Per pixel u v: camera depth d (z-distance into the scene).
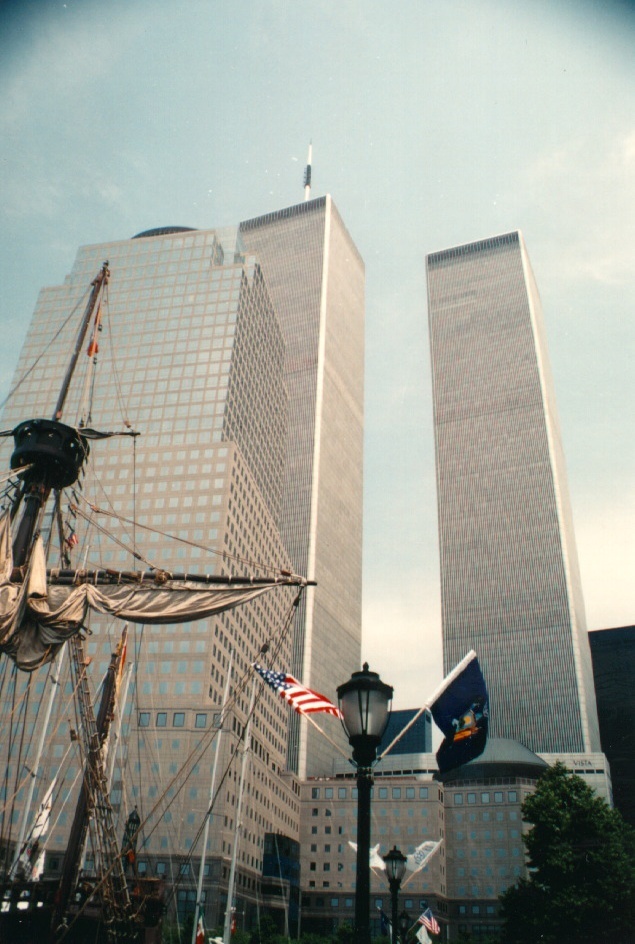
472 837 164.50
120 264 184.25
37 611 30.05
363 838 15.36
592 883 71.56
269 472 188.62
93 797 46.03
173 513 140.25
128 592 31.81
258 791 136.88
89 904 43.44
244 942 102.00
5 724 107.19
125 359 167.50
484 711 21.14
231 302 174.25
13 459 33.97
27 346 170.50
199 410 157.62
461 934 131.12
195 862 108.38
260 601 154.88
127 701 119.38
